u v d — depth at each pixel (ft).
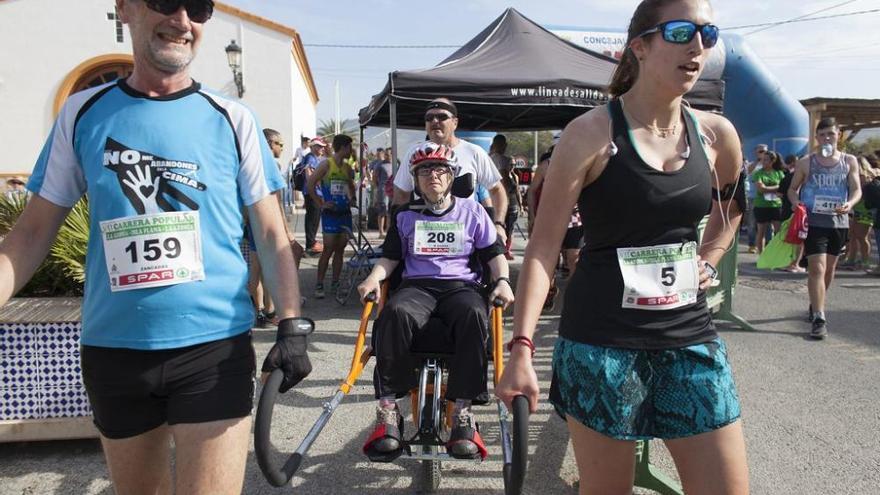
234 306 6.22
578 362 6.27
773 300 25.21
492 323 10.32
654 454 11.60
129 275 5.86
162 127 5.99
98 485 10.18
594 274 6.38
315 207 36.09
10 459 11.00
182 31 5.96
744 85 49.80
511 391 5.82
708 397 6.05
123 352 5.94
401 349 9.85
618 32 54.90
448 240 11.29
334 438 12.12
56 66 62.75
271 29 65.92
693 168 6.23
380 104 24.12
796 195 19.56
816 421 12.89
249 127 6.45
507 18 27.12
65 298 12.82
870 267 33.55
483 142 44.06
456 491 10.19
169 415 5.99
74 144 6.10
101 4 62.90
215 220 6.13
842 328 20.58
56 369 10.92
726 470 5.93
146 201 5.89
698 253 7.27
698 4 5.97
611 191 6.13
